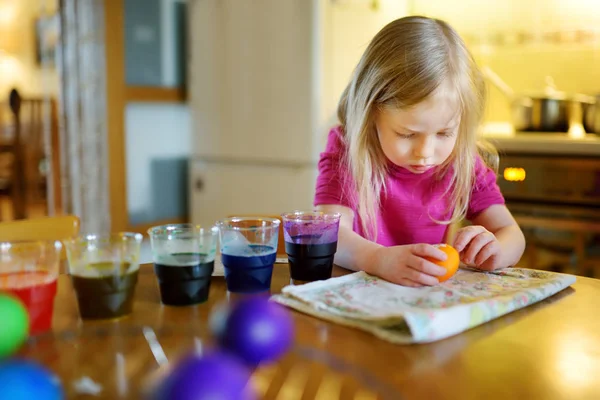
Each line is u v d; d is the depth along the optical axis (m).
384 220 1.26
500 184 2.26
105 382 0.57
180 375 0.46
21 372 0.46
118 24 2.55
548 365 0.62
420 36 1.05
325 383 0.56
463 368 0.61
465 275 0.94
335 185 1.21
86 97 2.59
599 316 0.78
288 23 2.36
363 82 1.10
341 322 0.73
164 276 0.79
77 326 0.71
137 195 2.81
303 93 2.36
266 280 0.86
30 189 4.48
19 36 5.62
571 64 2.59
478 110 1.17
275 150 2.47
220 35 2.60
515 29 2.70
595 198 2.08
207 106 2.70
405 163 1.05
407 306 0.75
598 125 2.26
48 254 0.73
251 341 0.58
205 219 2.78
